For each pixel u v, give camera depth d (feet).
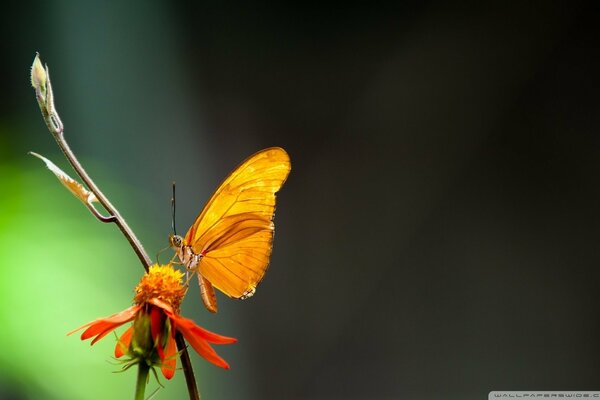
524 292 6.18
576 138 6.31
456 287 6.24
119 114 6.09
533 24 6.33
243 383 5.91
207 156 6.36
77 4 6.02
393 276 6.31
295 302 6.23
